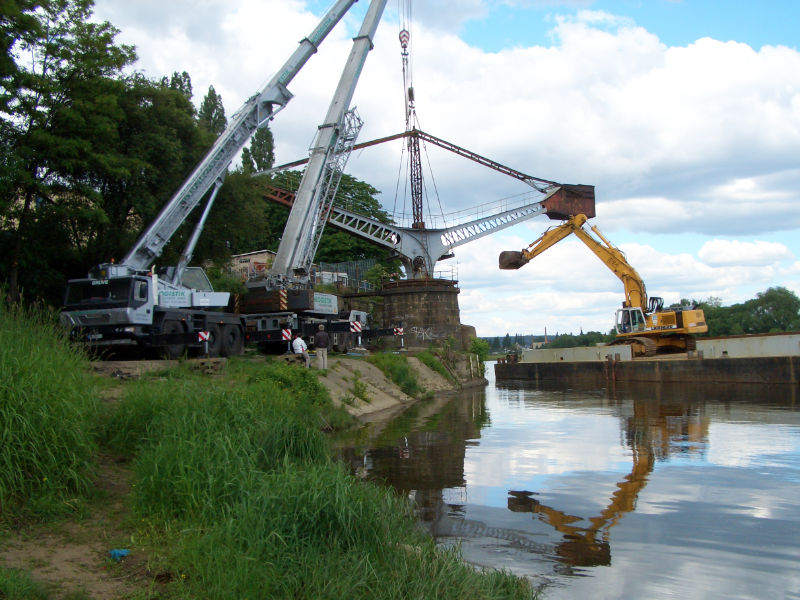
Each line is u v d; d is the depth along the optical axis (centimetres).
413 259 5472
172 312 1984
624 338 4491
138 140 2406
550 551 770
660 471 1234
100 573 577
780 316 8062
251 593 526
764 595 639
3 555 594
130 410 967
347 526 646
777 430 1788
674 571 704
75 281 1897
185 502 712
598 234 4662
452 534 833
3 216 1973
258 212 3209
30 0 1936
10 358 779
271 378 1758
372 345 4641
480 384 4691
